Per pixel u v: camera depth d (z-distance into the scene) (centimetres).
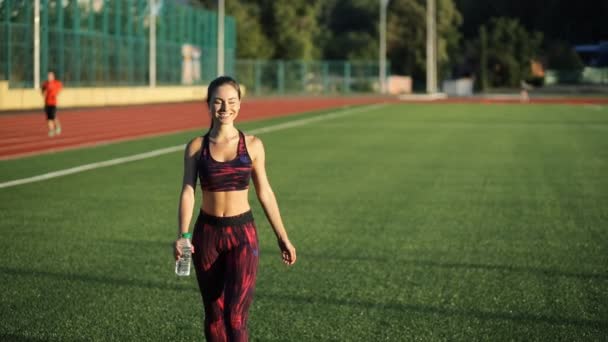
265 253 880
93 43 4438
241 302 460
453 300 693
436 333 602
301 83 7981
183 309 662
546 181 1509
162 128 2900
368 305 677
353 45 9831
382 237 970
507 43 9344
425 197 1301
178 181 1472
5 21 3631
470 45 9581
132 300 688
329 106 5156
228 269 468
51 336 589
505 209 1186
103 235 966
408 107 5041
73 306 667
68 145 2195
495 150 2139
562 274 788
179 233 461
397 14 9700
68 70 4184
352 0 11231
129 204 1204
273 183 1459
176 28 5591
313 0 9206
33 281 746
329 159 1886
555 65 9581
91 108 4134
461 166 1755
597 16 10738
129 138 2450
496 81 9288
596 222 1078
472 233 998
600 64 9912
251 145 476
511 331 608
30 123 2975
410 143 2348
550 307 672
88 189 1359
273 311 658
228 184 467
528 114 4166
